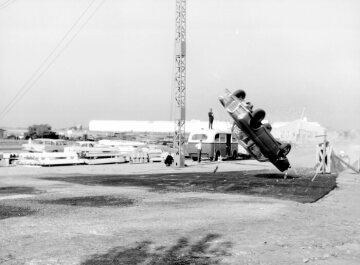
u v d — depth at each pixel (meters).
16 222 9.07
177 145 29.41
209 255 6.66
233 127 21.23
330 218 10.19
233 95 20.66
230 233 8.25
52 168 27.36
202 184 17.62
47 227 8.57
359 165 25.59
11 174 22.41
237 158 40.50
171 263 6.18
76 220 9.38
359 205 12.45
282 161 20.22
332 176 21.88
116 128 85.06
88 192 14.65
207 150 35.97
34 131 67.06
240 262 6.30
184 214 10.34
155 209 11.10
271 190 15.66
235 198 13.46
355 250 7.18
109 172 24.42
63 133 77.44
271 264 6.24
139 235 7.94
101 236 7.82
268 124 20.73
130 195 13.95
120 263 6.14
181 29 28.50
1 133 74.25
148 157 35.66
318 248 7.25
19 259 6.25
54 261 6.17
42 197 13.23
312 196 14.15
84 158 32.25
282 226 9.07
